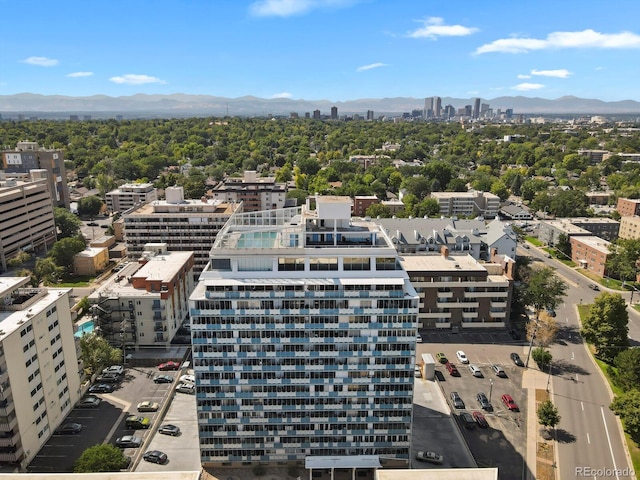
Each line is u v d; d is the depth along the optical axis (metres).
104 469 90.69
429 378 135.38
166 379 133.50
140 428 114.69
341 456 99.50
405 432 101.12
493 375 138.12
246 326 94.19
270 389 97.94
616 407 113.62
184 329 160.50
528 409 122.62
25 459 101.31
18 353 98.88
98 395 127.44
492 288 160.88
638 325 170.38
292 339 95.19
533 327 161.75
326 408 99.50
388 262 96.94
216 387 97.44
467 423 115.19
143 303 145.88
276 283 92.44
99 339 135.50
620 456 106.75
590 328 147.88
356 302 93.75
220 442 101.00
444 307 162.12
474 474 73.62
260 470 102.31
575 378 136.75
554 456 106.50
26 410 101.69
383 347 96.25
